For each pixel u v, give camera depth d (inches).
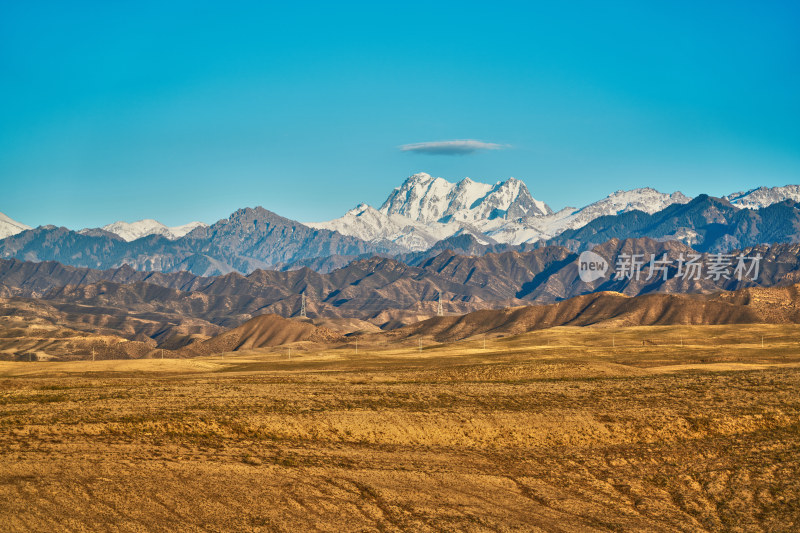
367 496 2427.4
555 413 3506.4
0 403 3472.0
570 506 2491.4
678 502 2591.0
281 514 2225.6
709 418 3508.9
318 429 3134.8
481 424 3292.3
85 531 2016.5
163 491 2325.3
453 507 2391.7
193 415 3181.6
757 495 2652.6
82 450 2662.4
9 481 2289.6
